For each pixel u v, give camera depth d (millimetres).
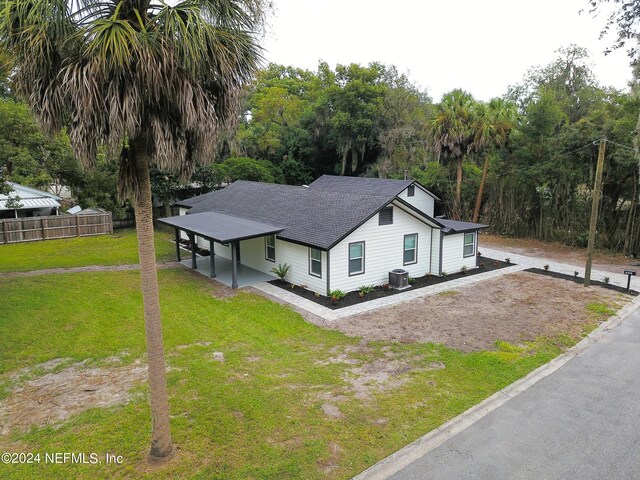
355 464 6137
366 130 35656
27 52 4754
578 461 6258
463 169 28344
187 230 16641
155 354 5820
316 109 37719
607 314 12477
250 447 6430
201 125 5168
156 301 5738
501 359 9516
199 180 29406
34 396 7930
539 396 8078
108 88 4645
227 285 15336
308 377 8633
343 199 16766
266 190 21719
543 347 10219
